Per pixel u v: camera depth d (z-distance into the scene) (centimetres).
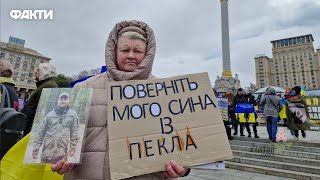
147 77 180
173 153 150
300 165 549
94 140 152
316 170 513
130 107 159
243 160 636
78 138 143
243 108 841
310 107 1012
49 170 182
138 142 150
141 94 164
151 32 180
